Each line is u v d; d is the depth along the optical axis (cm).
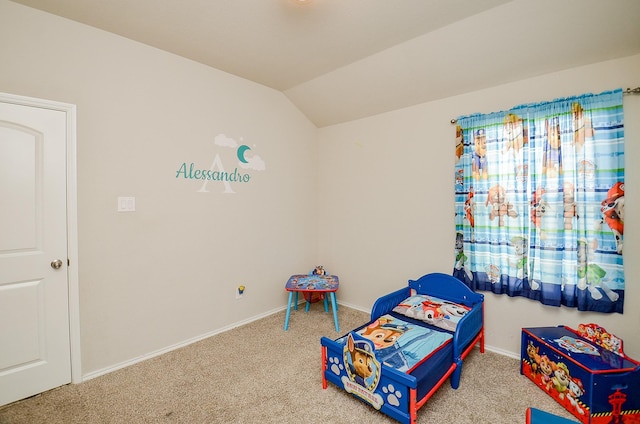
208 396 186
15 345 180
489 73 227
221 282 280
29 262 184
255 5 183
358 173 335
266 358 231
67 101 197
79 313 202
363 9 185
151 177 235
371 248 326
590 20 174
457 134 253
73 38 199
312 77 292
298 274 353
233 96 286
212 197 273
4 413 171
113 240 216
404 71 252
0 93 173
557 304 206
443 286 257
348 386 178
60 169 194
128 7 185
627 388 154
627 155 186
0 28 175
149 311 234
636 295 184
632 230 185
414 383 145
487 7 182
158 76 237
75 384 198
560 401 173
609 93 187
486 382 198
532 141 217
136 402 181
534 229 216
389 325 215
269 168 320
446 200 267
